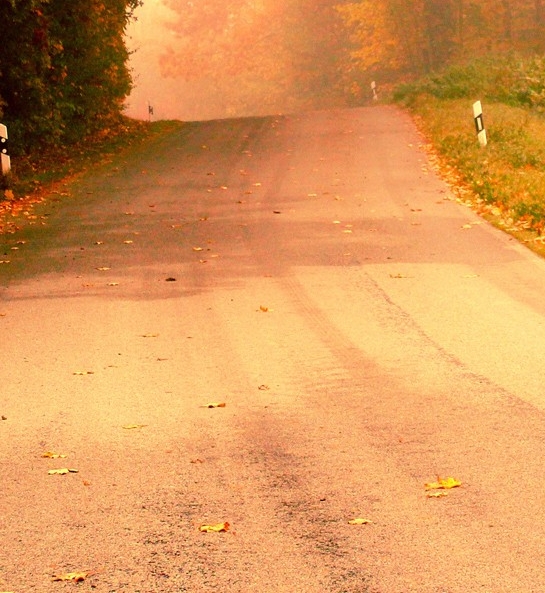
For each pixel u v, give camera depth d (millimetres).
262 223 30891
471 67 77750
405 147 48094
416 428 11969
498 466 10438
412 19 132250
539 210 29672
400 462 10703
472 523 8883
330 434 11867
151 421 12695
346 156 46250
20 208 35188
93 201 36625
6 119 47219
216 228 30234
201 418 12773
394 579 7785
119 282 22859
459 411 12641
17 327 18672
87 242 28484
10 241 28953
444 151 45000
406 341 16844
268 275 23234
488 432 11680
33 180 41938
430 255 25281
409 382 14227
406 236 28062
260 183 39656
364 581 7773
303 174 41594
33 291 22094
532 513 9070
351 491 9859
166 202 35844
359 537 8664
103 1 56656
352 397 13547
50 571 8164
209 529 8930
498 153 42156
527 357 15414
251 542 8633
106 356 16359
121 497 9906
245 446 11516
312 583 7773
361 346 16609
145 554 8445
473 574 7824
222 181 40625
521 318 18281
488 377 14320
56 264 25312
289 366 15445
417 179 39031
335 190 37188
